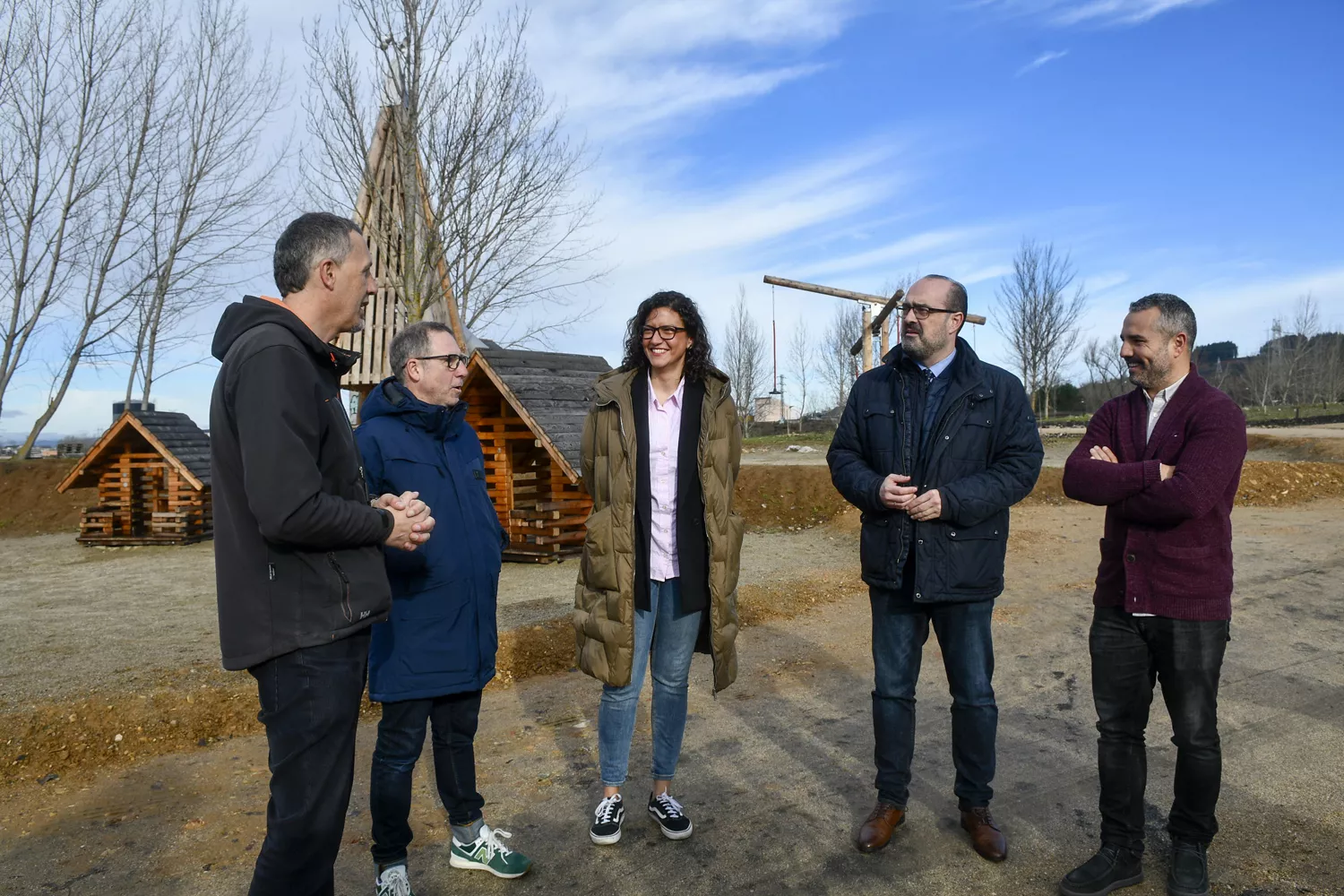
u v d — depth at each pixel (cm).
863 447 355
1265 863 314
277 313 221
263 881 215
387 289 1453
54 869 325
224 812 372
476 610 302
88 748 430
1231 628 623
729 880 312
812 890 305
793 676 548
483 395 991
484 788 395
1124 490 296
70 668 564
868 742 441
